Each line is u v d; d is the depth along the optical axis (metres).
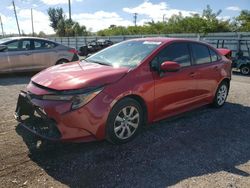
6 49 9.78
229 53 6.65
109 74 3.96
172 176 3.40
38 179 3.25
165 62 4.41
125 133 4.15
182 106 5.07
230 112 5.99
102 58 4.93
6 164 3.53
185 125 5.09
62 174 3.36
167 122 5.20
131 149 4.05
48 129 3.71
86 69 4.24
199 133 4.75
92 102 3.66
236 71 15.12
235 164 3.76
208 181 3.33
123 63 4.51
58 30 50.34
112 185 3.18
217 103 6.15
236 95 7.61
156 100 4.46
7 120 5.04
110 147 4.08
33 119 3.96
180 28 36.12
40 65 10.41
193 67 5.24
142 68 4.30
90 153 3.88
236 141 4.49
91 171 3.45
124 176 3.36
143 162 3.70
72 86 3.63
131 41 5.30
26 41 10.19
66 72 4.12
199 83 5.38
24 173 3.35
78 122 3.60
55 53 10.66
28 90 4.04
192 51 5.34
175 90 4.80
